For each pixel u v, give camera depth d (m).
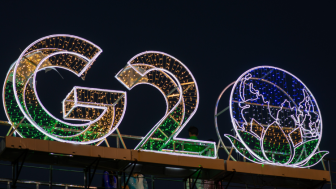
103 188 16.47
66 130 15.89
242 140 17.33
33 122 15.05
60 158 15.75
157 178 17.28
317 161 18.31
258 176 17.95
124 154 15.59
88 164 15.96
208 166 16.52
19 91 15.65
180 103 17.50
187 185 17.59
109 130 16.28
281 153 18.11
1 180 15.27
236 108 18.44
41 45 17.39
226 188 17.02
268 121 18.39
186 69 18.08
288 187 18.66
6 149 14.45
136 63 17.55
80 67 17.00
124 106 16.77
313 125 19.00
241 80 18.47
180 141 16.81
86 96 17.36
